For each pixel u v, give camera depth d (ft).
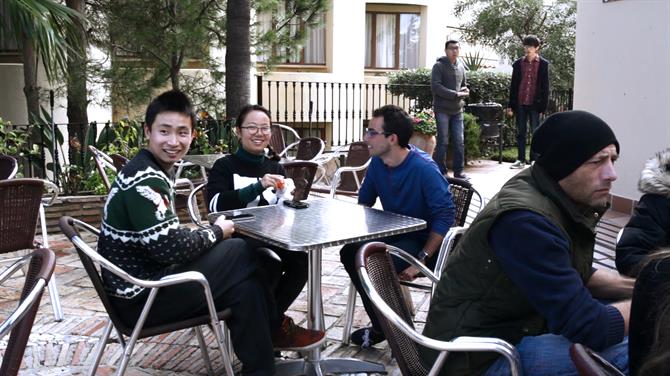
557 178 7.06
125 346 9.27
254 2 31.37
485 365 7.25
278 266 11.43
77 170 22.82
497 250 6.89
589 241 7.26
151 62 29.84
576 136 6.88
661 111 21.22
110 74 27.94
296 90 44.21
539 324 7.32
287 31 33.09
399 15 49.21
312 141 23.62
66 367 11.68
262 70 37.96
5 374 6.29
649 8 21.63
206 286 9.04
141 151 9.56
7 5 20.97
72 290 15.81
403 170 12.26
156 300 9.18
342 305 14.83
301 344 10.71
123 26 28.66
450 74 30.04
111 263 8.79
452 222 12.14
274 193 12.75
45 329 13.35
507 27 52.11
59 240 20.29
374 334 12.41
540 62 33.83
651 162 10.00
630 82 22.65
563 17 52.29
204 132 25.35
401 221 10.93
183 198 19.38
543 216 6.77
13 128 23.80
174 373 11.51
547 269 6.63
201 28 29.09
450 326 7.34
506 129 41.37
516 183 7.24
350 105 46.32
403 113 12.13
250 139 12.70
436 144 30.53
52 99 23.43
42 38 21.11
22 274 16.76
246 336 9.50
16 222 12.46
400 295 8.45
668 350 4.65
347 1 45.39
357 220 10.96
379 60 49.34
